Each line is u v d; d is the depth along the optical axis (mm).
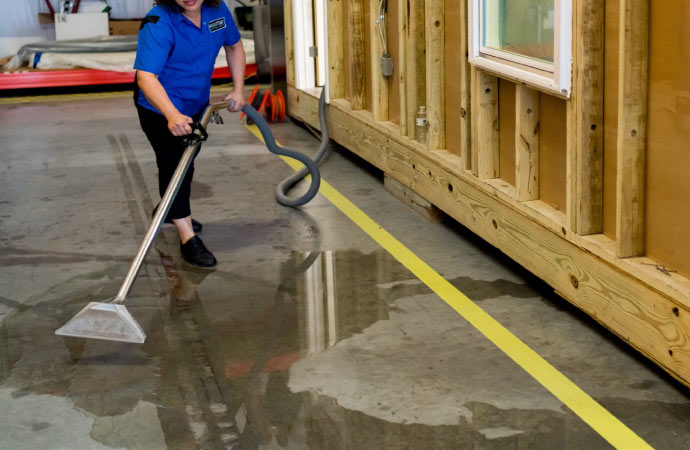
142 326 3455
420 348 3156
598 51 2910
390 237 4434
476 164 3932
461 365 3008
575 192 3080
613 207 3012
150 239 3250
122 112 8344
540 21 3191
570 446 2480
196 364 3109
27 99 9352
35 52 9898
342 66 6020
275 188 5414
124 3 12031
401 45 4656
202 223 4777
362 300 3635
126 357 3184
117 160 6340
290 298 3689
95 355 3203
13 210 5125
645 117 2729
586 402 2721
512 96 3697
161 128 3904
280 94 7453
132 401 2854
